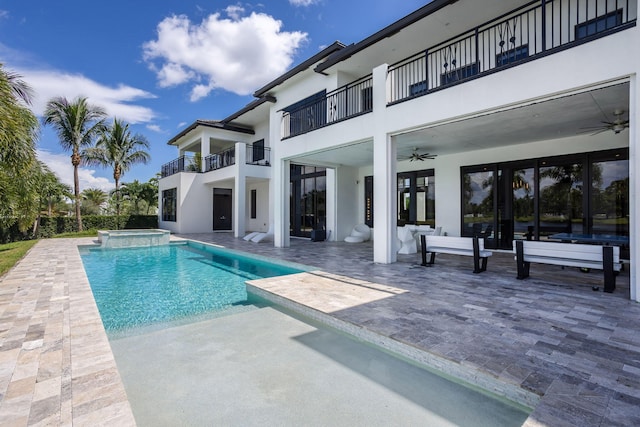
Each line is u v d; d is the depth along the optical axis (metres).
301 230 15.26
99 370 2.58
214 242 12.97
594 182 7.60
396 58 10.68
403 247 9.11
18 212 12.19
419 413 2.31
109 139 21.66
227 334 3.84
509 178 9.00
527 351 2.86
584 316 3.76
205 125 18.11
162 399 2.53
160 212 21.86
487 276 6.04
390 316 3.85
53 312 4.07
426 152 9.91
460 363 2.67
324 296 4.77
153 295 5.88
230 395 2.57
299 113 11.38
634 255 4.30
